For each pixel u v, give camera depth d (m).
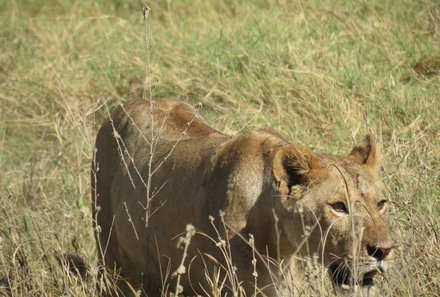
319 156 8.54
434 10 14.97
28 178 13.47
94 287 9.46
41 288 9.72
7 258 10.74
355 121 12.52
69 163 13.42
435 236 9.42
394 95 12.93
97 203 10.52
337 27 15.15
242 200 8.45
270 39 15.05
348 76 13.55
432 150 11.52
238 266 8.43
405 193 10.13
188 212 8.93
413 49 14.22
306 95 13.34
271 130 9.03
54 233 10.53
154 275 9.63
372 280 8.23
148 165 9.64
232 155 8.65
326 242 8.13
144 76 15.27
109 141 10.42
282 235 8.36
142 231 9.55
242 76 14.38
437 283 8.96
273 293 8.47
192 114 10.11
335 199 8.09
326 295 8.36
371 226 7.98
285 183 8.27
